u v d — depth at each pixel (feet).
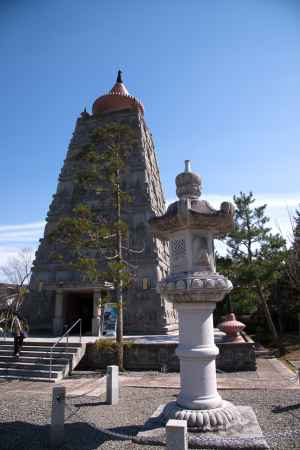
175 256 28.32
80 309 88.63
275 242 81.87
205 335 25.61
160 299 78.23
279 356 72.02
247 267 79.36
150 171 96.07
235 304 96.94
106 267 81.87
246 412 27.58
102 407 33.06
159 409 28.40
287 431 24.30
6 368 52.47
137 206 86.74
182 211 26.27
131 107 99.71
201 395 24.81
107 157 59.26
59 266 87.51
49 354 54.60
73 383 46.09
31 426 28.53
